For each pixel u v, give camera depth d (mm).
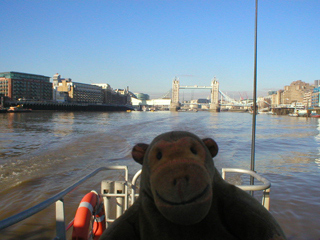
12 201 6504
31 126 36219
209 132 30047
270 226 828
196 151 846
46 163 10797
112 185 2654
